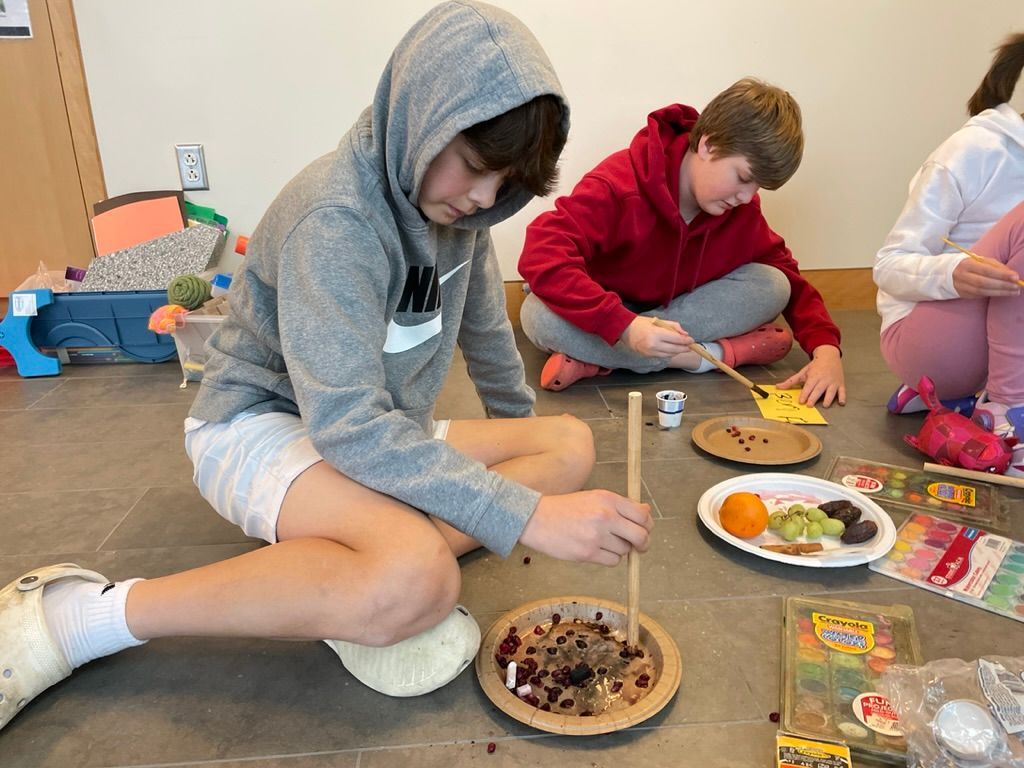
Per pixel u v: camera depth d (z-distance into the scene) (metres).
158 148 2.17
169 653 0.98
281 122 2.17
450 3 0.86
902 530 1.22
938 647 0.96
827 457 1.49
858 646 0.96
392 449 0.85
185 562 1.17
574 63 2.18
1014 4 2.24
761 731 0.85
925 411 1.69
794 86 2.27
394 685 0.89
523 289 2.27
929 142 2.36
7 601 0.90
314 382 0.85
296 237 0.88
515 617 0.99
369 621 0.83
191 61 2.10
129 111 2.13
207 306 1.89
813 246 2.44
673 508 1.31
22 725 0.87
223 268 2.28
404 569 0.82
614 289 1.96
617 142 2.28
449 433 1.16
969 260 1.37
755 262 2.04
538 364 2.06
